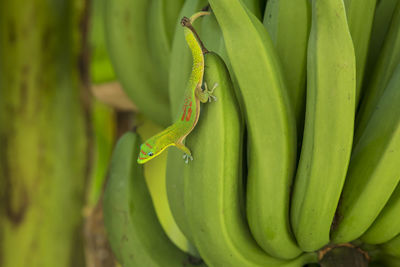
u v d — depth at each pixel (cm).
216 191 60
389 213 62
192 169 61
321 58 58
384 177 60
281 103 60
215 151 60
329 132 58
